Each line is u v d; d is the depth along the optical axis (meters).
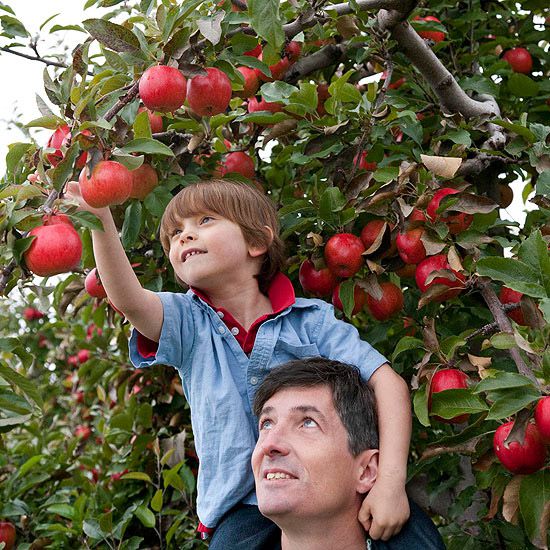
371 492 1.84
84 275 3.02
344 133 2.61
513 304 2.15
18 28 2.54
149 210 2.50
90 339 4.20
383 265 2.40
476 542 2.59
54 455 4.08
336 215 2.37
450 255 2.13
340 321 2.22
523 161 2.50
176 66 2.12
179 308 2.16
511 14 3.34
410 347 2.10
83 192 1.83
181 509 3.33
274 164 3.16
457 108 2.75
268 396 1.91
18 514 3.28
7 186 1.96
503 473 2.02
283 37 2.18
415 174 2.28
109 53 2.09
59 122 1.96
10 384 2.13
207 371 2.13
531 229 2.41
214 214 2.21
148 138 1.90
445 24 3.29
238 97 2.84
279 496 1.78
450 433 2.85
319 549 1.83
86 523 3.04
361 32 2.82
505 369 2.42
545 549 1.78
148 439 3.26
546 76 3.46
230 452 2.05
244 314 2.24
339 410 1.87
